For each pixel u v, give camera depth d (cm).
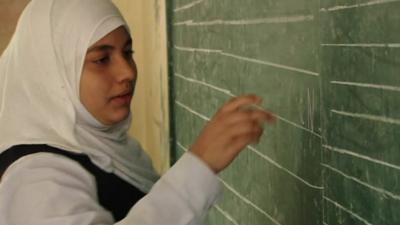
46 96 123
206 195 103
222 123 103
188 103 234
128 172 130
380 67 96
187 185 102
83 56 120
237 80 168
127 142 139
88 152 121
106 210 114
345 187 110
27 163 109
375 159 99
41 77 123
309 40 120
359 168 104
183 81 241
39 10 125
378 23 95
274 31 138
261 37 147
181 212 101
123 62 123
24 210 104
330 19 111
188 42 228
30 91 124
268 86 144
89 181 112
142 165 141
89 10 122
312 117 121
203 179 102
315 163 121
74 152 118
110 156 127
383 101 96
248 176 162
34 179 107
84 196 108
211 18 193
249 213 163
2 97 130
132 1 337
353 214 108
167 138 274
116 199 124
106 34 121
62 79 121
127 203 127
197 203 102
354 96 104
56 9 124
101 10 122
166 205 101
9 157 115
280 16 134
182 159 104
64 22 122
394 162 94
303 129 126
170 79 261
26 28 127
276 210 143
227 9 175
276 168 142
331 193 115
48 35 123
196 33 215
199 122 218
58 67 122
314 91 119
